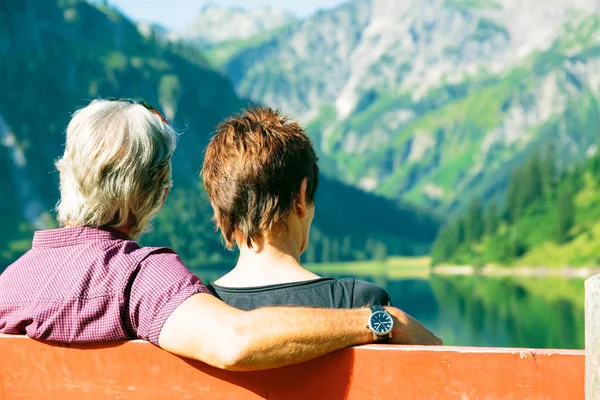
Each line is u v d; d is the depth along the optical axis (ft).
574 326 258.16
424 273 654.53
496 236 599.57
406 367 7.24
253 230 8.59
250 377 7.56
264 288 8.36
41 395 8.13
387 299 8.47
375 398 7.34
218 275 577.84
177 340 7.40
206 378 7.67
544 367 6.98
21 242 570.46
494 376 7.07
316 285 8.36
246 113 9.03
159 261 7.93
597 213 542.98
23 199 623.36
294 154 8.70
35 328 7.97
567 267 514.68
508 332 249.34
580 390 6.92
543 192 606.55
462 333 249.55
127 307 7.77
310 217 9.15
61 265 8.14
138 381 7.82
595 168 581.53
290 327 7.11
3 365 8.20
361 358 7.36
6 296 8.22
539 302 349.61
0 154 637.71
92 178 8.43
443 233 653.30
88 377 7.97
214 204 8.81
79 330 7.84
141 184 8.64
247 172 8.52
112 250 8.18
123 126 8.58
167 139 9.00
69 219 8.73
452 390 7.16
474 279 538.06
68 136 8.68
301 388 7.47
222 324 7.23
